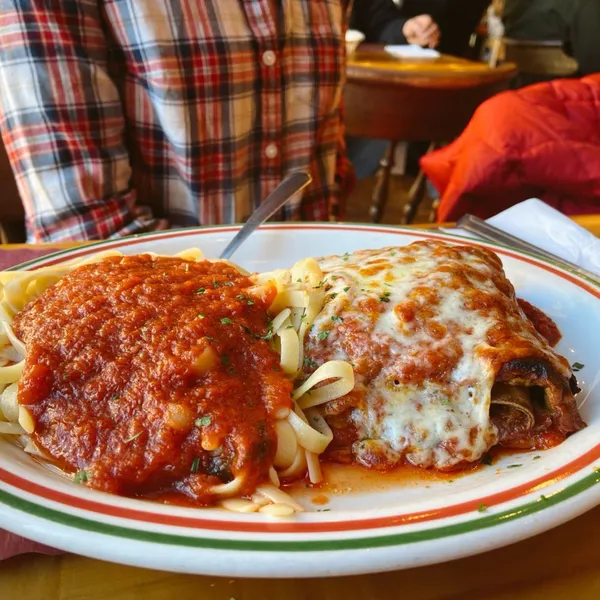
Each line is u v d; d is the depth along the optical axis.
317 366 0.28
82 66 0.56
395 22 1.55
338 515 0.20
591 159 0.73
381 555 0.18
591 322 0.34
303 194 0.70
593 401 0.29
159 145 0.62
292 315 0.31
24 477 0.21
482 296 0.28
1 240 0.76
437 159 0.88
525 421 0.26
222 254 0.42
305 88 0.66
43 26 0.54
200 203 0.62
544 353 0.26
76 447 0.24
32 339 0.28
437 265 0.31
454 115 1.14
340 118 0.77
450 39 1.74
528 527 0.19
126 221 0.57
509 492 0.20
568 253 0.44
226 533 0.19
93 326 0.27
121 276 0.30
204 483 0.24
